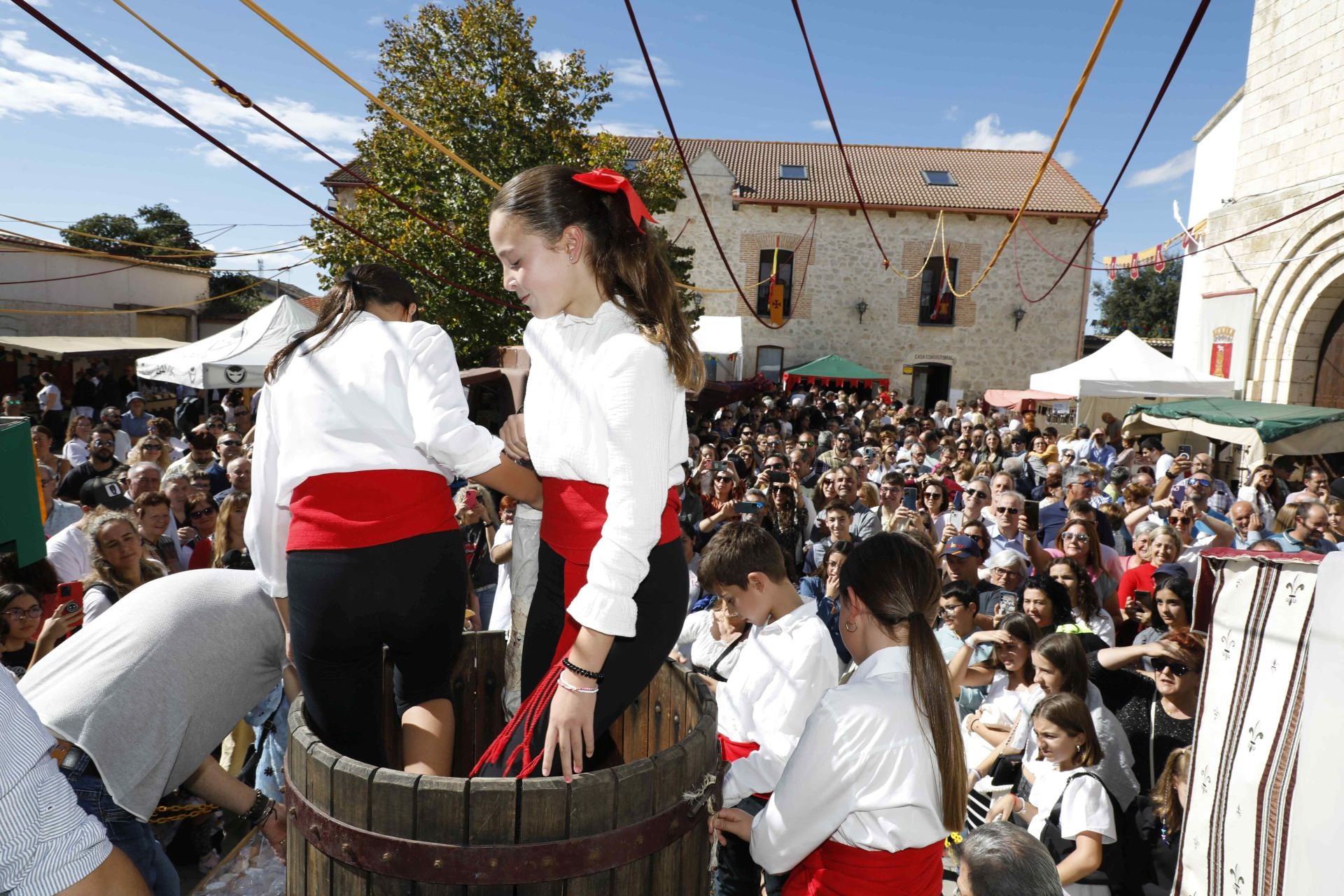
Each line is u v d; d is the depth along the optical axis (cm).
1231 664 219
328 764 149
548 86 1453
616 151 1557
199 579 240
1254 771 203
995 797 355
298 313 1282
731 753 247
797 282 2534
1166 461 1149
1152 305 4541
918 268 2523
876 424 1374
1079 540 534
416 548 160
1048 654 326
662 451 143
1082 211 2430
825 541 604
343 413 159
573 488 154
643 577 141
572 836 143
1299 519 602
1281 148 1419
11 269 2066
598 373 145
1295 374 1383
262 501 178
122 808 215
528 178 150
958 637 425
